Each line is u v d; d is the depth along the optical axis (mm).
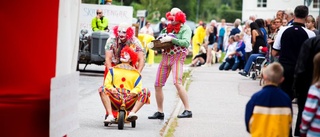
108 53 11812
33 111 7117
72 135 10891
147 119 13008
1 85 7109
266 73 7754
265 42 22453
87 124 12086
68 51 7496
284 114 7684
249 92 18219
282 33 10352
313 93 7566
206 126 12320
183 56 13062
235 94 17672
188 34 12930
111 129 11672
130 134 11211
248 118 7762
